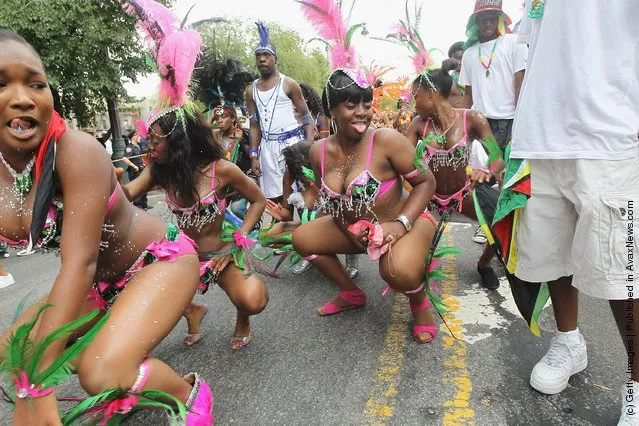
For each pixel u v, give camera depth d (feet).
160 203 31.86
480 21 13.34
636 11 5.60
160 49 7.59
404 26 10.53
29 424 4.47
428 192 8.41
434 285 11.34
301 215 11.92
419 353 8.11
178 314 5.77
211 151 8.34
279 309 10.61
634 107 5.84
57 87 38.47
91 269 4.92
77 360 5.24
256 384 7.53
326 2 8.48
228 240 8.69
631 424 5.59
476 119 10.66
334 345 8.65
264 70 15.29
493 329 8.84
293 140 15.65
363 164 8.29
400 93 12.78
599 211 5.67
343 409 6.70
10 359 4.29
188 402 5.77
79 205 4.81
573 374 7.11
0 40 4.26
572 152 5.88
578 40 5.80
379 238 7.70
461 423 6.21
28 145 4.57
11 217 5.06
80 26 38.45
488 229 7.45
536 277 6.67
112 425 5.07
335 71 7.97
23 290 14.15
